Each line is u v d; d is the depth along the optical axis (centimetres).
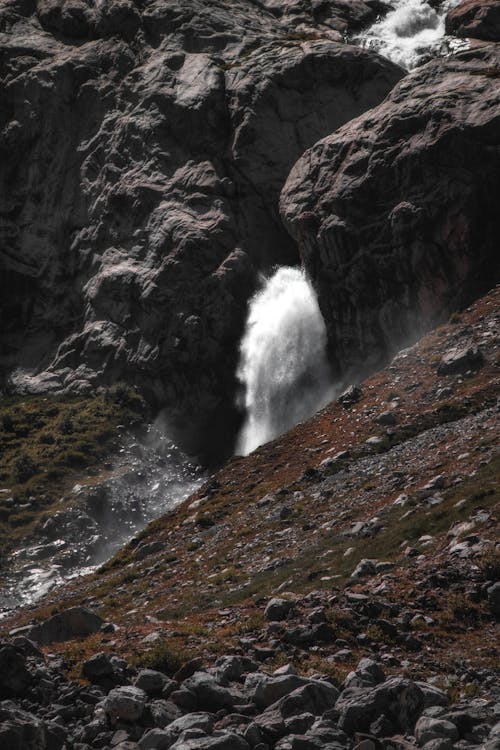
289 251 8231
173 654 1761
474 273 6100
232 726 1398
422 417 4538
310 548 3253
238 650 1869
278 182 8225
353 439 4650
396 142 6544
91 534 6481
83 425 7594
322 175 6956
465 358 4862
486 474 3119
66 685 1569
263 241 8162
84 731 1376
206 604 3002
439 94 6544
